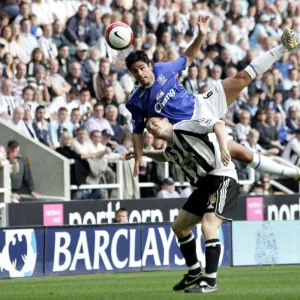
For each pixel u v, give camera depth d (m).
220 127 26.94
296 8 78.69
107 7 66.06
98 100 61.12
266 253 51.16
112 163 58.25
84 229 45.78
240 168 62.03
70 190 55.53
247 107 67.56
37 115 56.88
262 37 74.50
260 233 51.00
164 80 29.95
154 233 48.06
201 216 29.00
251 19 74.69
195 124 27.61
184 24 69.38
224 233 49.91
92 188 56.16
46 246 44.47
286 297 26.73
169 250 48.50
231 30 72.06
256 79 69.19
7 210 49.97
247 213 58.28
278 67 71.81
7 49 58.28
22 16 60.53
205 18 31.78
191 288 29.52
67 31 62.06
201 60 67.94
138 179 58.06
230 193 28.47
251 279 36.75
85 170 55.94
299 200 60.44
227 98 30.34
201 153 28.02
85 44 62.75
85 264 45.75
